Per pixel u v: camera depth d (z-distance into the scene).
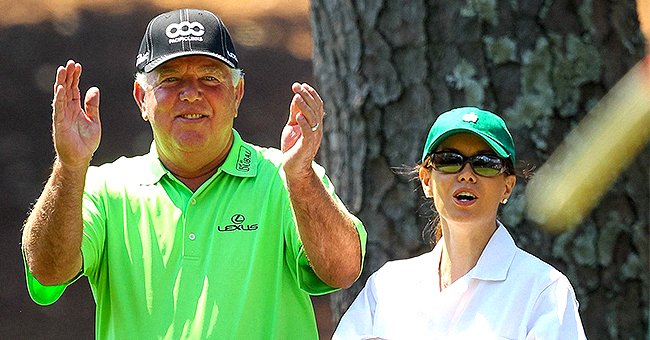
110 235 12.42
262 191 12.49
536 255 16.48
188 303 12.05
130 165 12.85
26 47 67.69
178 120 12.28
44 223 11.62
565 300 11.38
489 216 12.00
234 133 12.90
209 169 12.65
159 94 12.34
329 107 18.45
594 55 16.92
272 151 12.97
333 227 11.70
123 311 12.21
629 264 17.05
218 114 12.39
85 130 11.43
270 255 12.28
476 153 11.90
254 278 12.14
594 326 16.89
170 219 12.36
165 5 72.88
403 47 17.38
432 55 17.14
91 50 67.88
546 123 16.70
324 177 12.73
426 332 11.97
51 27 69.19
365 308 12.60
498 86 16.83
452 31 16.98
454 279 12.19
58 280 12.01
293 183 11.48
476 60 16.88
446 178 12.00
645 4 31.33
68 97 11.39
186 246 12.20
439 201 12.14
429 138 12.25
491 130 11.94
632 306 17.16
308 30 72.69
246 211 12.38
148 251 12.27
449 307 11.91
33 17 69.94
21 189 56.59
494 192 11.98
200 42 12.36
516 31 16.86
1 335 44.94
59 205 11.50
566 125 16.80
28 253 11.98
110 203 12.55
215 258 12.16
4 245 51.72
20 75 65.69
